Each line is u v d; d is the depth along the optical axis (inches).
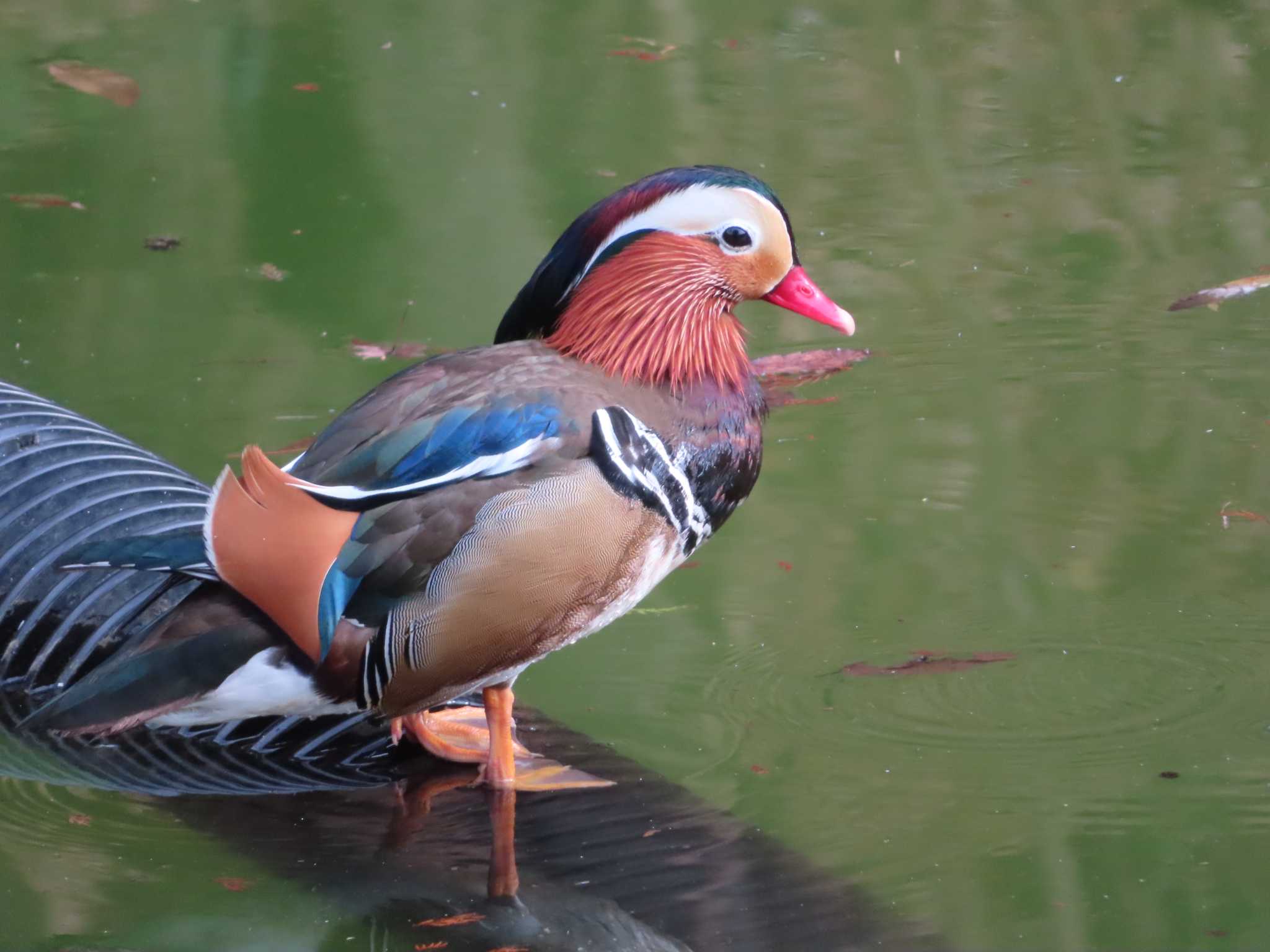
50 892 214.5
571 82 592.1
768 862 219.9
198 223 476.7
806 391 376.2
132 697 220.4
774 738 252.7
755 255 250.5
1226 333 395.2
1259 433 348.8
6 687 274.8
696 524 247.1
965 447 348.5
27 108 561.6
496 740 243.0
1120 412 360.8
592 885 216.4
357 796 242.1
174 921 207.9
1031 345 394.3
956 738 251.1
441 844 227.0
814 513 324.8
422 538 220.8
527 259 448.8
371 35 642.8
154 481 303.1
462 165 517.0
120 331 409.7
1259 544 306.0
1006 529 315.9
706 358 252.4
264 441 351.9
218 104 568.7
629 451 231.5
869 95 575.8
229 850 226.7
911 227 467.5
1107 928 204.1
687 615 291.0
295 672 224.2
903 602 291.1
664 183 251.0
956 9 669.9
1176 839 223.0
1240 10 655.1
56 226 471.8
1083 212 474.3
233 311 421.4
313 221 477.7
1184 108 556.4
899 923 206.4
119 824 233.1
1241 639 275.0
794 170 510.3
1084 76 590.6
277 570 216.8
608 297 251.4
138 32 638.5
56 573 281.7
